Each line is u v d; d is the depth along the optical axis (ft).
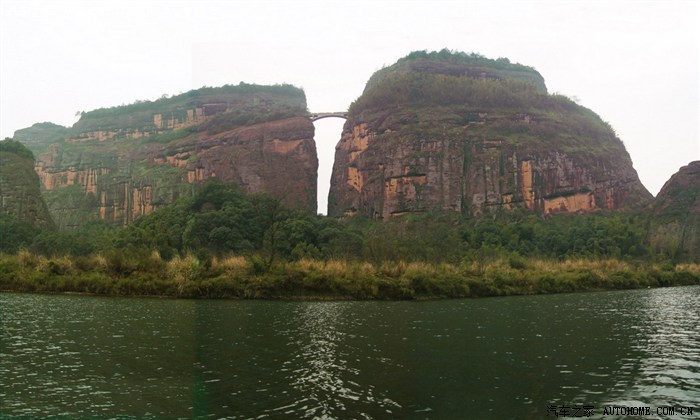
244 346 110.11
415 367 92.73
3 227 407.03
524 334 128.06
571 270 321.93
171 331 127.13
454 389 79.10
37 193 524.93
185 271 228.02
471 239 467.11
